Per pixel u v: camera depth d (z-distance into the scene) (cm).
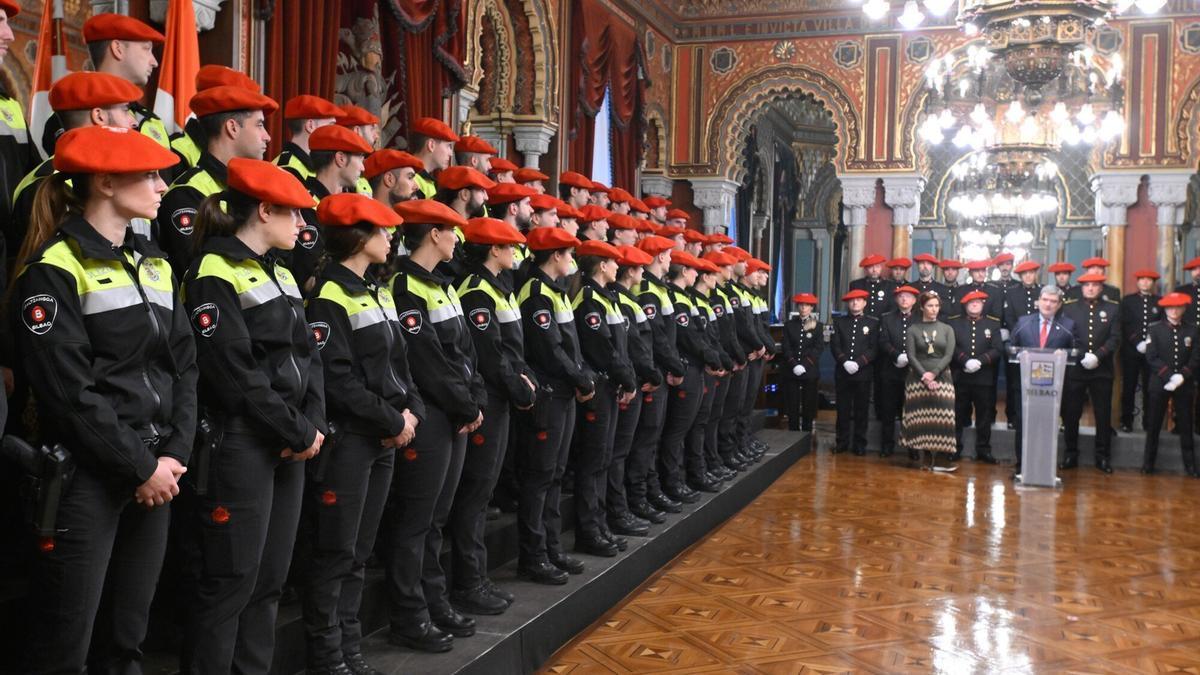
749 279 965
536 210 550
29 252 261
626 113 1166
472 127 968
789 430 1143
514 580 498
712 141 1325
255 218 306
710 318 759
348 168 411
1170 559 662
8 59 521
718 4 1312
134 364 265
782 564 626
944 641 491
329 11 627
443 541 494
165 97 489
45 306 250
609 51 1105
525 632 428
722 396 796
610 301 563
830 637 491
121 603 273
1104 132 977
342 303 351
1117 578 613
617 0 1127
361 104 691
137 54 356
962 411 1048
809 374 1134
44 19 438
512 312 457
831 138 1916
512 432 562
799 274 1992
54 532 249
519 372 452
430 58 750
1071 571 627
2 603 298
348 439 346
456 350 404
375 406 344
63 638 254
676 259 710
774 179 1739
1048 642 495
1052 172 1534
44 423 259
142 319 266
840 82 1275
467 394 395
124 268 268
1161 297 1073
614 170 1158
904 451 1105
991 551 671
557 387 493
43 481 248
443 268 475
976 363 1023
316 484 344
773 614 526
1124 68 1184
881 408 1078
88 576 255
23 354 251
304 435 300
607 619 512
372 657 383
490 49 956
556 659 452
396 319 376
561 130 1009
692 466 754
